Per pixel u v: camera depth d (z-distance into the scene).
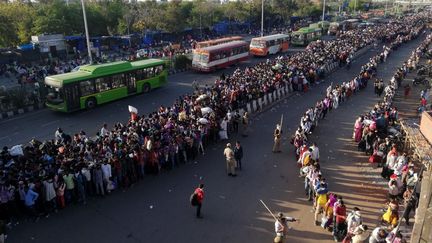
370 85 36.62
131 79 32.16
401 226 13.80
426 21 96.44
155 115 22.27
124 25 58.44
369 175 18.50
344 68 44.44
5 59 46.22
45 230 13.84
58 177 14.95
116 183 16.72
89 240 13.30
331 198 13.70
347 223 12.90
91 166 15.96
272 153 21.05
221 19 79.31
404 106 30.16
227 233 13.80
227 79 32.12
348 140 23.03
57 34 52.16
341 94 30.62
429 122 11.08
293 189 17.08
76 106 27.88
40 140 22.56
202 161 19.88
